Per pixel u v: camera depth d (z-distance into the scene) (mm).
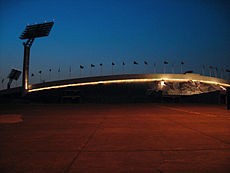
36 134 6699
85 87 59812
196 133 6672
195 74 66688
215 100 37781
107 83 62562
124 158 3998
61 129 7758
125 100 53594
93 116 13281
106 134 6625
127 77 64312
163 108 22969
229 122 9633
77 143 5324
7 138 6039
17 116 13430
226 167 3475
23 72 51844
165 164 3633
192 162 3734
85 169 3408
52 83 59219
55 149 4719
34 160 3900
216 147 4812
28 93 56031
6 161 3846
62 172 3277
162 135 6359
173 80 64750
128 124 9102
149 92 57781
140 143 5281
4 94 58531
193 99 47375
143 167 3488
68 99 54719
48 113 16094
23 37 51969
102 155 4215
